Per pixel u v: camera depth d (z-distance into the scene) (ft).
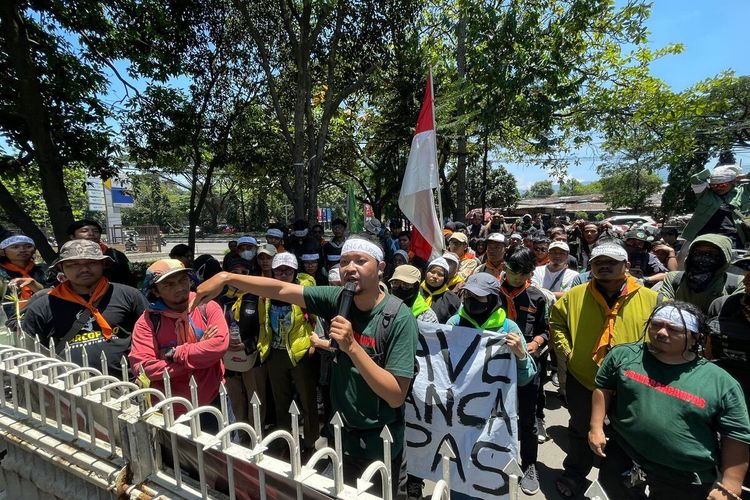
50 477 6.79
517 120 38.04
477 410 8.72
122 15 27.04
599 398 7.41
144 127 32.83
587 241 22.09
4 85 23.52
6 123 24.31
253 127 39.55
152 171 43.52
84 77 25.93
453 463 8.86
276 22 34.88
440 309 11.95
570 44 32.71
